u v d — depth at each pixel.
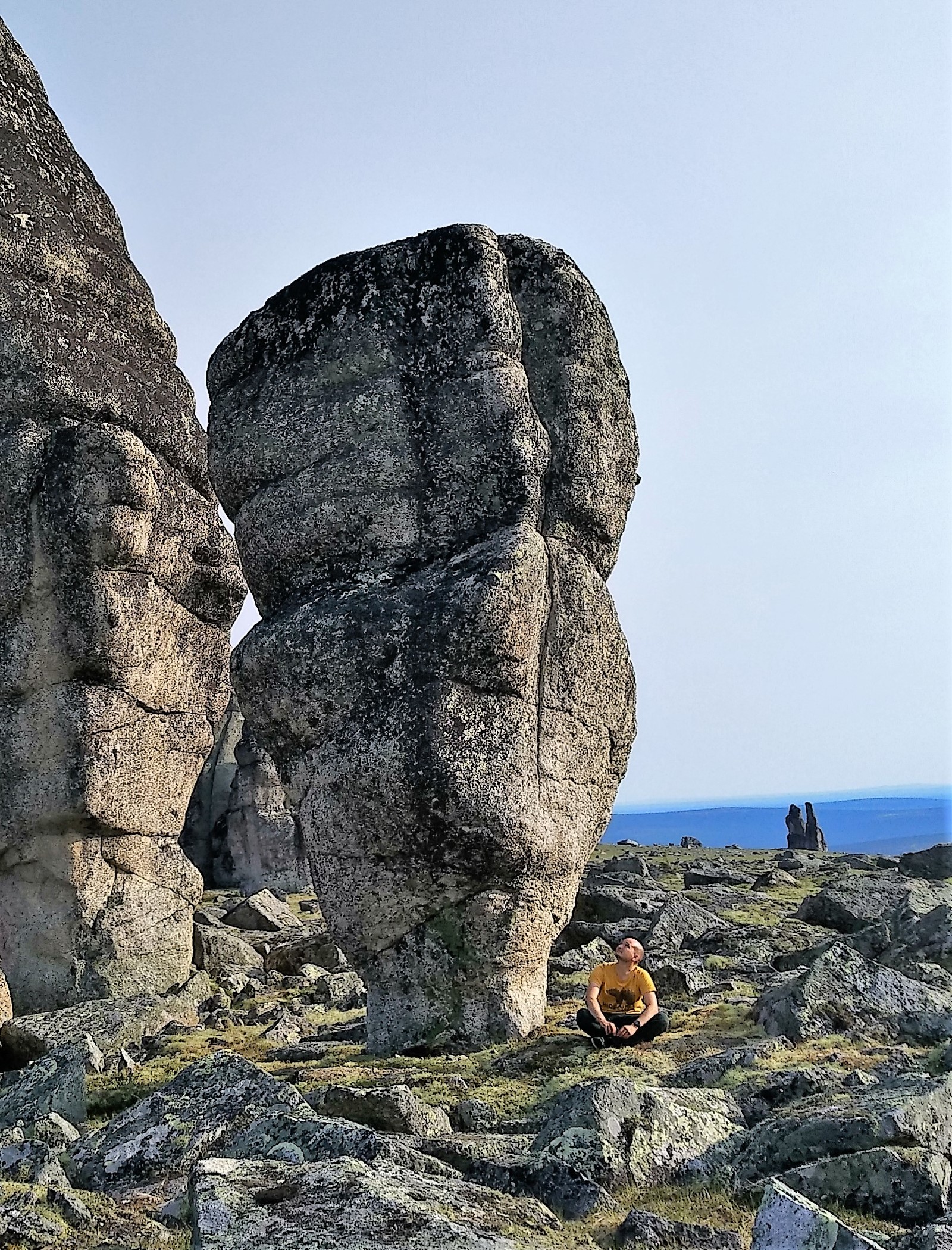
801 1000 11.52
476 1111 9.95
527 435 13.33
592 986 12.09
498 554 12.83
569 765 13.56
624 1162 8.31
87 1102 11.90
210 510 20.58
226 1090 9.71
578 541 14.00
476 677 12.64
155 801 19.14
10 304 19.20
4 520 18.38
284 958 20.08
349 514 13.60
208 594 20.31
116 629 18.30
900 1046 10.98
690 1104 9.09
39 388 18.95
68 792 18.08
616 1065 11.05
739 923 20.03
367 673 12.87
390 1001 12.91
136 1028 14.85
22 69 20.98
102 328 20.16
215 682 20.41
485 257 13.61
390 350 13.75
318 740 13.11
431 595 12.90
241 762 34.00
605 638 14.11
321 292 14.09
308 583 13.78
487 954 12.78
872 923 19.06
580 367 14.11
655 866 31.30
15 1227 7.34
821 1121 8.22
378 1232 6.04
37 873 18.36
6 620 18.33
